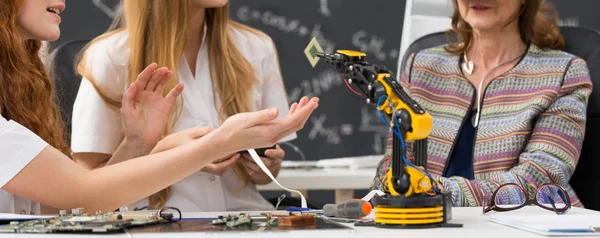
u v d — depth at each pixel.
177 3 1.99
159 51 1.99
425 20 2.50
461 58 2.14
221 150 1.22
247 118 1.20
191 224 1.08
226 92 2.07
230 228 1.03
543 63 2.05
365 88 1.09
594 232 0.99
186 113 2.02
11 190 1.23
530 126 1.97
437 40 2.36
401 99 1.05
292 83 3.54
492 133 1.99
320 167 2.65
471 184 1.72
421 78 2.13
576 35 2.22
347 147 3.55
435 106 2.10
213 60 2.08
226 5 2.08
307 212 1.24
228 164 1.94
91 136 1.99
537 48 2.09
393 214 1.05
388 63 3.59
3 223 1.10
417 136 1.04
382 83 1.07
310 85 3.54
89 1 3.39
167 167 1.24
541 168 1.85
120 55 2.02
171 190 2.00
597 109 2.14
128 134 1.55
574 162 1.93
